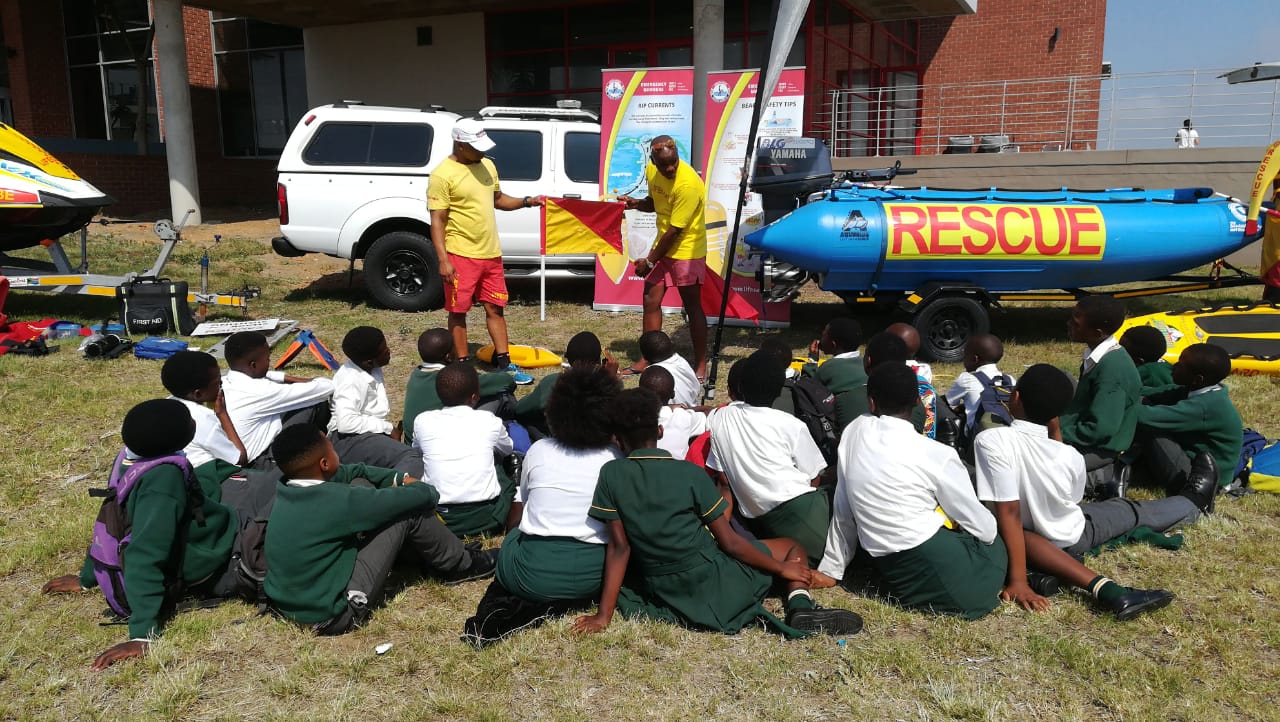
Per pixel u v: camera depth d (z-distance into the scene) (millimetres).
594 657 3234
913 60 19500
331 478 3502
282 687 3053
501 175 9586
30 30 19875
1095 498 4508
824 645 3334
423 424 4160
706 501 3383
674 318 9242
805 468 3834
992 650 3275
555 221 7633
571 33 16047
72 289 7996
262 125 19953
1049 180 13992
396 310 9531
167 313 7980
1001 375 4766
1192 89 13422
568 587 3436
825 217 7352
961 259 7465
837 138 16062
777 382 3824
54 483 4926
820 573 3791
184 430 3352
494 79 16703
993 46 19188
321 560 3348
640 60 15672
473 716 2918
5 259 8656
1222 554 4023
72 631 3438
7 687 3080
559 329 8781
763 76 5824
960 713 2904
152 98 19969
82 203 8273
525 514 3539
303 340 6988
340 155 9500
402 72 17266
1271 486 4680
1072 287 7891
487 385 4816
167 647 3229
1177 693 3012
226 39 19781
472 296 6746
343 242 9547
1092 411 4379
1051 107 18828
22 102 20031
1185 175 13391
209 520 3492
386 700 3021
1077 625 3445
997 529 3646
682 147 8969
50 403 6188
